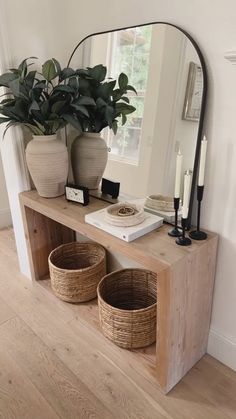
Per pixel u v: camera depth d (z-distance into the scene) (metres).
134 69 1.50
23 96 1.44
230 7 1.10
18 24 1.55
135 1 1.41
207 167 1.33
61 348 1.62
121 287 1.81
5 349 1.61
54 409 1.31
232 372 1.50
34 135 1.61
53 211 1.58
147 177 1.56
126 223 1.32
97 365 1.51
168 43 1.33
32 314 1.86
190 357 1.47
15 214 2.03
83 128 1.68
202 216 1.42
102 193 1.77
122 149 1.65
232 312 1.44
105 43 1.60
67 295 1.83
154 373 1.42
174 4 1.27
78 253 2.09
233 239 1.33
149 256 1.17
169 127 1.41
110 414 1.29
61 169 1.66
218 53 1.18
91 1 1.60
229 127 1.22
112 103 1.60
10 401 1.35
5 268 2.35
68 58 1.81
